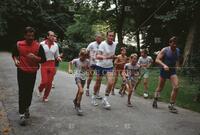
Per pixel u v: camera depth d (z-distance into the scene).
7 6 27.58
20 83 7.03
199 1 17.45
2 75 13.42
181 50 21.47
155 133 6.89
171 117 8.21
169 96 10.84
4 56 24.73
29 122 7.21
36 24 34.16
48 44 9.03
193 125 7.60
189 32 19.09
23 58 7.02
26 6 32.72
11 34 35.25
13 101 8.88
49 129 6.84
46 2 33.88
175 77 8.79
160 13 22.31
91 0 26.16
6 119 7.32
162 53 8.77
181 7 18.05
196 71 12.49
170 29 21.66
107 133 6.76
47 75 9.00
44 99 9.09
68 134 6.61
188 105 9.72
